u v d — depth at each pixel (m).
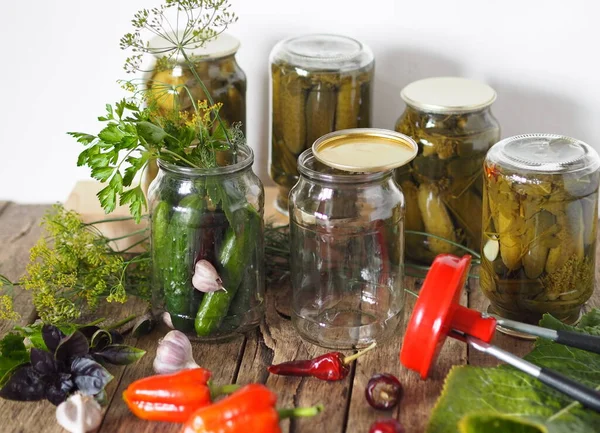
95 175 1.16
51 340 1.13
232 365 1.18
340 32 1.44
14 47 1.47
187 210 1.16
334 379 1.14
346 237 1.19
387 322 1.21
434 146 1.29
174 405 1.08
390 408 1.11
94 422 1.09
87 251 1.23
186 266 1.18
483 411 1.08
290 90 1.36
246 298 1.20
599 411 1.06
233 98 1.37
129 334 1.23
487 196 1.21
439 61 1.44
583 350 1.14
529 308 1.21
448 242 1.31
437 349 1.12
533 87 1.44
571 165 1.17
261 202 1.20
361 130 1.21
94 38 1.46
